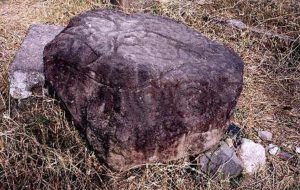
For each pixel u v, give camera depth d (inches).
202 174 92.3
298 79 128.0
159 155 88.0
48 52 96.0
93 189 88.3
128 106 83.7
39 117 96.6
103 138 84.9
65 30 98.6
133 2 143.9
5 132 94.0
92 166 90.0
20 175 89.3
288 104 119.6
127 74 85.0
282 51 138.9
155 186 89.7
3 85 109.0
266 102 118.5
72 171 89.0
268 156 102.0
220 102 91.7
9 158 90.7
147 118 84.0
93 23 97.7
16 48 124.0
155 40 95.7
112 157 85.3
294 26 147.9
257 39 139.9
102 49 89.6
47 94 100.7
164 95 85.8
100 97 86.2
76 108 90.4
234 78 94.4
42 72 103.6
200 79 89.2
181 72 88.7
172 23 105.5
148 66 86.7
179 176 91.7
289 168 100.0
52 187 87.7
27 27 133.6
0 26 132.1
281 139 108.3
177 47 95.4
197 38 101.7
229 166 94.0
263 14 150.6
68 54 91.5
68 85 91.4
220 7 154.3
